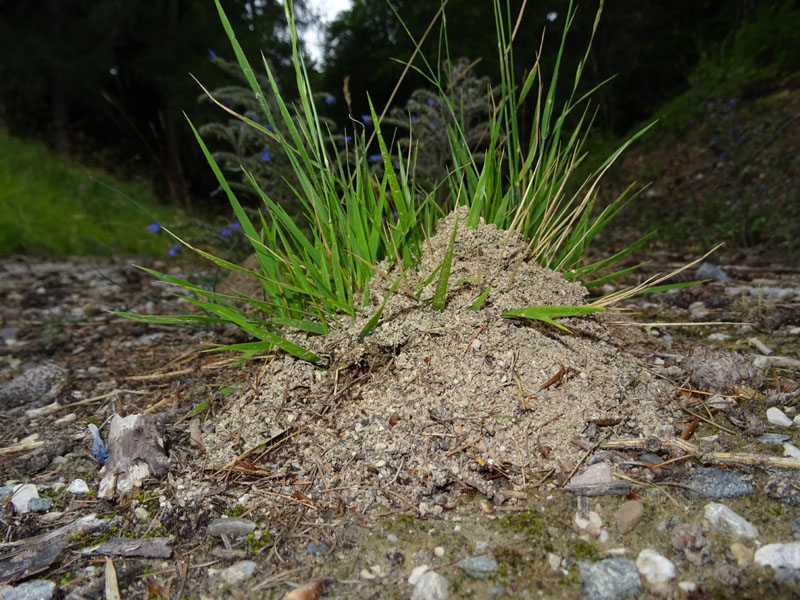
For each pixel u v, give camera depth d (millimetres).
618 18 2561
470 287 440
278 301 465
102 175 2471
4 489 410
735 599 277
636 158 1937
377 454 380
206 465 400
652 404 423
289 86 2867
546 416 391
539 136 546
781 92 1700
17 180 2076
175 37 3117
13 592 314
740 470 358
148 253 1771
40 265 1474
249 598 302
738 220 1305
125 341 762
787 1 1950
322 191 450
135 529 358
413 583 300
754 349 554
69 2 3094
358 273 446
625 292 476
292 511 358
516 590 292
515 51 2031
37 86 2957
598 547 314
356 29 3100
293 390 428
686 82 2500
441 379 406
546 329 442
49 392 591
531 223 498
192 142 3072
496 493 354
